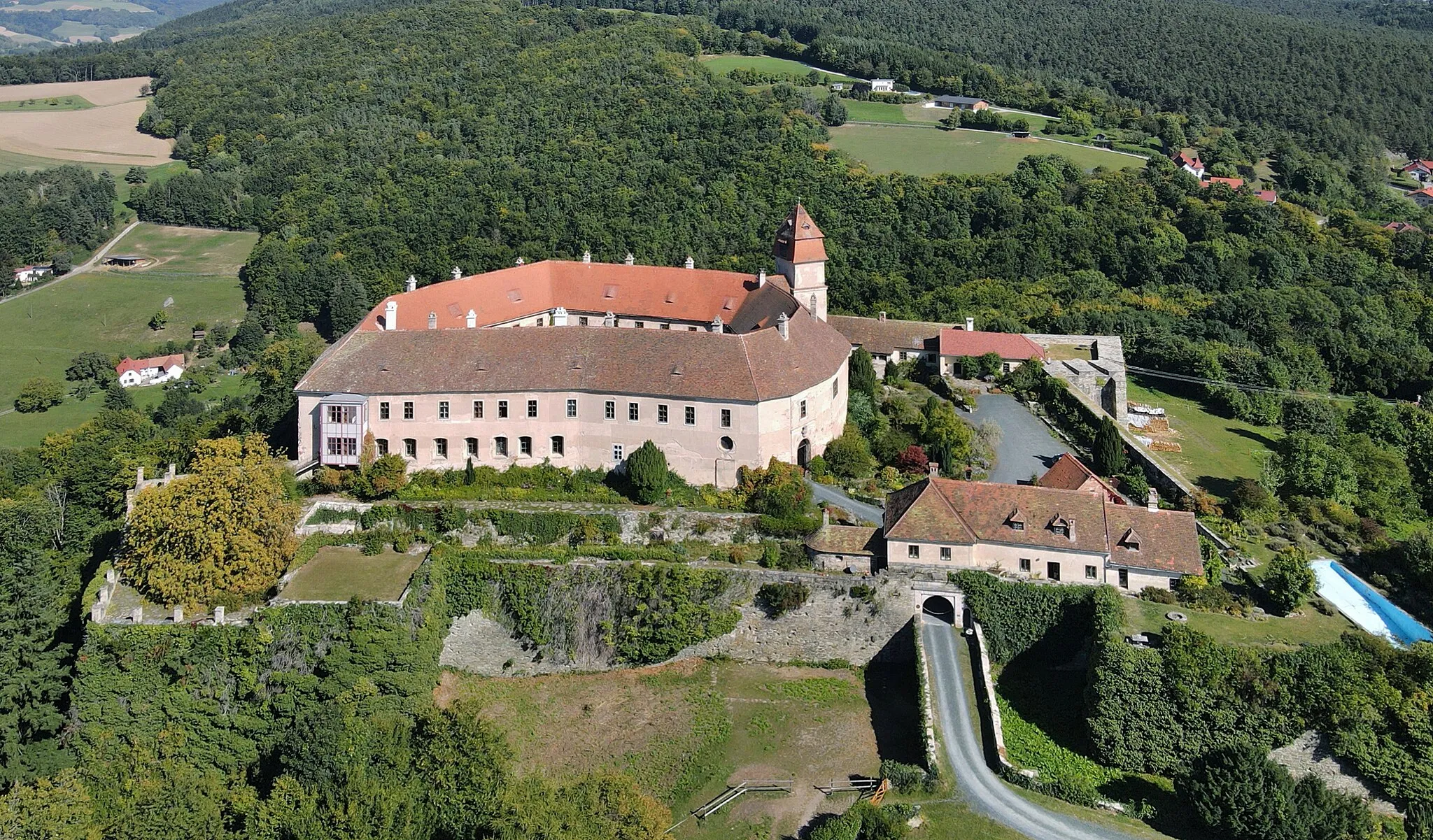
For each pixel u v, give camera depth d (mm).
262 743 97375
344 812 82188
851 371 140500
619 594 105125
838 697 101812
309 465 120375
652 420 117938
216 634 98000
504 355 120875
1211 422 155750
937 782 89125
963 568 104438
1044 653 102312
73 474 136500
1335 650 92000
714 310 148250
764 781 93125
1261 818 83625
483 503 114938
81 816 85812
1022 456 131375
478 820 83188
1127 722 92562
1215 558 106938
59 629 106625
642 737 98375
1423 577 111312
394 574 105688
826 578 104812
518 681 105438
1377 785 89312
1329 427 153625
